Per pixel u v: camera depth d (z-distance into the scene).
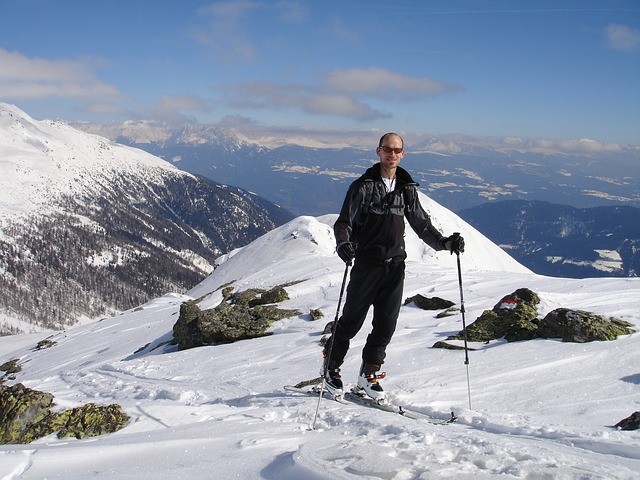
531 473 2.49
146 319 28.53
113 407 5.00
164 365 10.59
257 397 5.66
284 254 62.22
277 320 15.34
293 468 2.76
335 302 16.31
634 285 12.49
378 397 5.23
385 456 2.85
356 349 9.12
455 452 2.93
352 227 5.21
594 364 6.53
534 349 7.52
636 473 2.47
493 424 4.28
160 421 4.64
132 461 3.18
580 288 13.09
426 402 5.39
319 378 6.24
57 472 3.04
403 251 5.17
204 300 27.52
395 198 5.08
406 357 8.03
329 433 3.88
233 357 10.55
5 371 25.38
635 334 7.77
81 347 25.66
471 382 6.16
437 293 14.81
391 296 5.23
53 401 5.25
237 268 64.50
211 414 4.84
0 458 3.25
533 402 5.34
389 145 4.99
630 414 4.71
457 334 9.18
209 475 2.87
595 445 3.46
